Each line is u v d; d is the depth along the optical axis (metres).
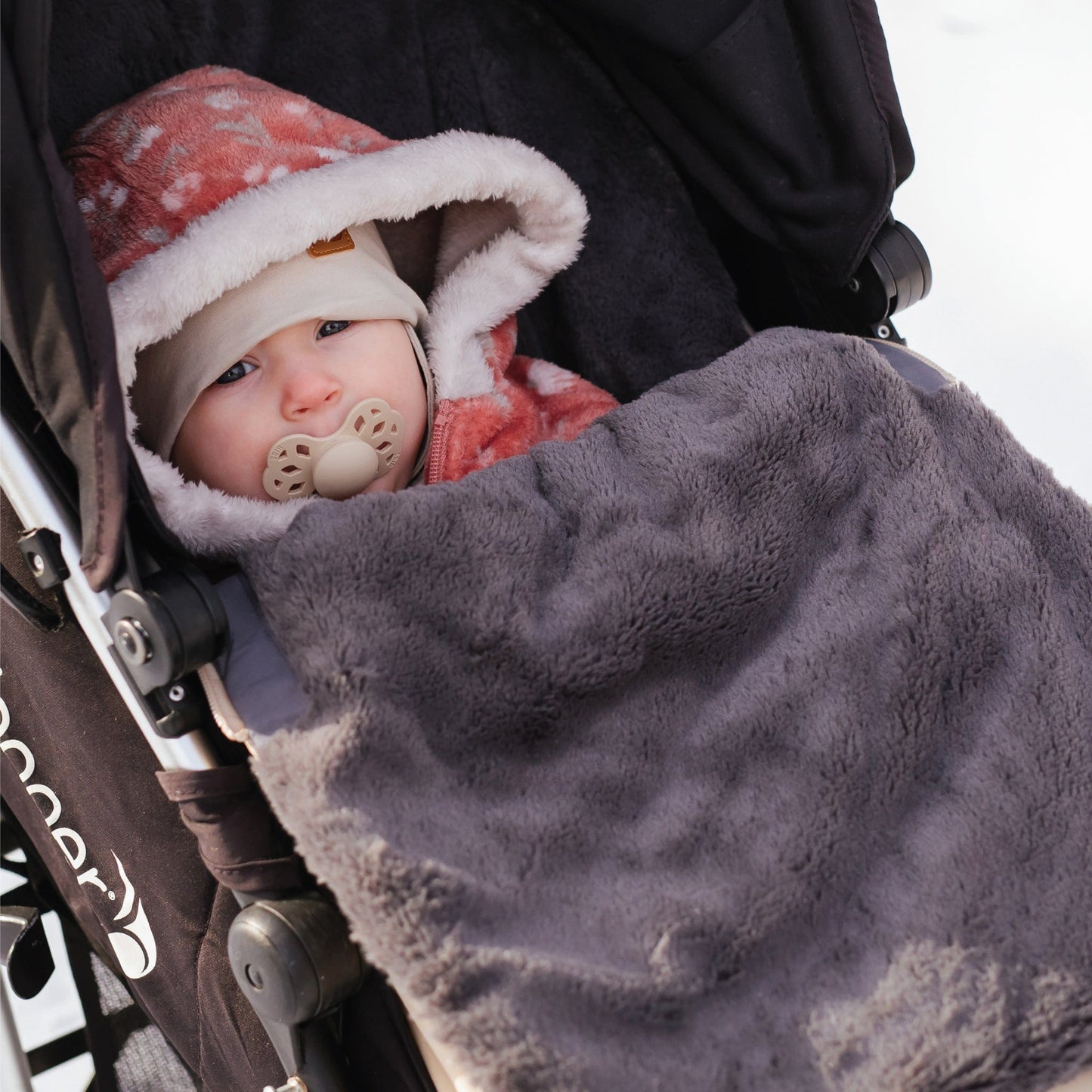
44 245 0.66
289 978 0.70
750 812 0.73
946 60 2.47
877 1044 0.64
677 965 0.66
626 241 1.18
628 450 0.90
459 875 0.66
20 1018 1.28
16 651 0.94
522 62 1.13
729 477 0.86
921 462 0.88
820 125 1.03
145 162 0.95
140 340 0.91
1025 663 0.79
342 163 0.98
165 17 1.02
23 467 0.76
